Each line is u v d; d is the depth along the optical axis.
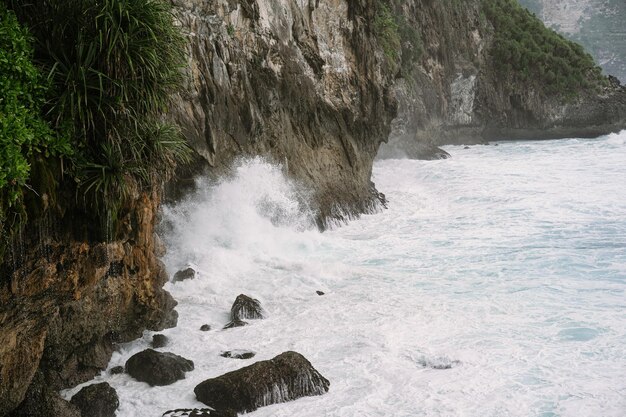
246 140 21.31
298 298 15.77
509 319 14.51
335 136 26.06
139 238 11.98
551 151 44.47
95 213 10.75
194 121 19.05
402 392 11.34
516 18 59.53
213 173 19.83
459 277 17.56
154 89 11.24
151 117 11.79
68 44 10.65
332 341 13.32
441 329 13.95
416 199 29.20
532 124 56.28
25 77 9.73
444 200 28.69
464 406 10.93
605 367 12.25
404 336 13.59
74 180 10.48
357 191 26.30
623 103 57.62
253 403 10.79
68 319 10.97
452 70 52.69
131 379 11.62
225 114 20.38
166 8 11.46
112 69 10.69
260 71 22.11
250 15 21.70
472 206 27.19
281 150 22.80
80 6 10.57
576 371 12.09
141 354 11.80
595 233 22.08
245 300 14.62
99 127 10.77
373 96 28.28
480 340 13.38
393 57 33.47
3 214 9.05
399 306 15.24
